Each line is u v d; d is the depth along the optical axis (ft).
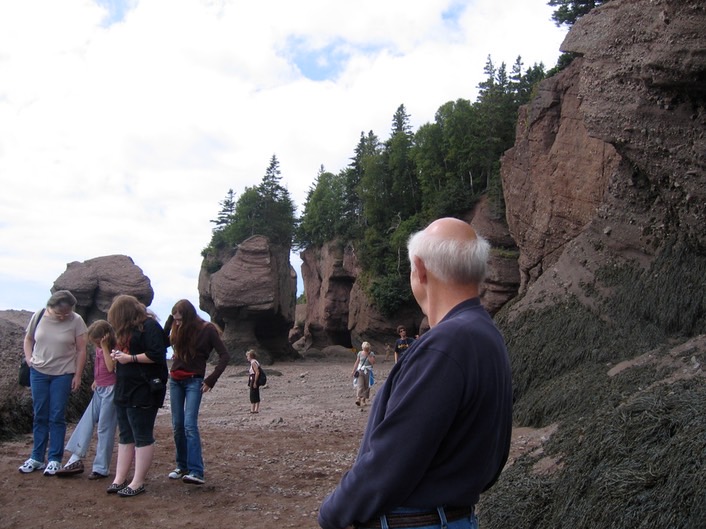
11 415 34.27
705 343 34.27
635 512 16.37
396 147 208.44
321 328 233.55
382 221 208.13
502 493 21.49
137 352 23.65
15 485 24.14
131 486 23.63
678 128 39.70
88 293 143.54
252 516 21.99
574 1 108.88
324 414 54.95
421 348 8.55
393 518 8.45
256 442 35.04
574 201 64.44
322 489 25.57
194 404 25.23
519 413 38.65
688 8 36.06
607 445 19.65
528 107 74.23
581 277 47.62
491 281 116.88
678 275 41.06
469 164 171.01
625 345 40.40
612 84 43.01
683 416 18.71
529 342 46.14
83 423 26.27
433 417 8.12
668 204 42.78
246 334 173.27
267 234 202.59
